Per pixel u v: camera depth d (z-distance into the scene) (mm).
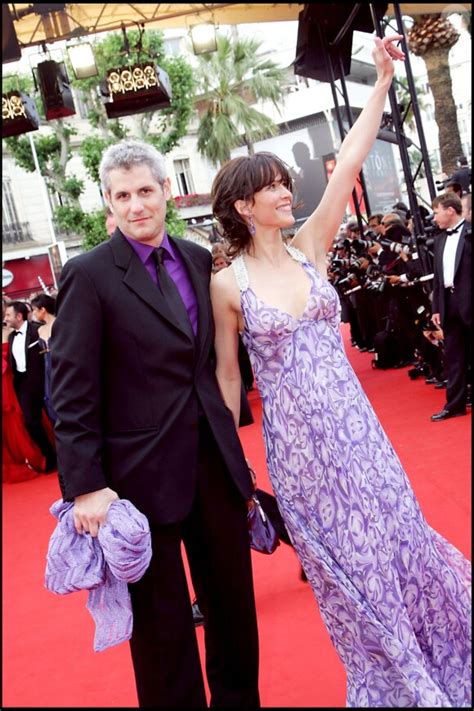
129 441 2164
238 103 26656
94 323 2127
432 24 10352
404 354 8625
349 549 2223
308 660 2695
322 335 2318
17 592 3984
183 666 2160
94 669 2953
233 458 2223
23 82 21438
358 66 30500
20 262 27312
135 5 9523
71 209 23750
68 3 8945
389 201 33625
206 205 30234
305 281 2342
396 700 2150
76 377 2098
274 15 9930
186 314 2203
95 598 2113
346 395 2289
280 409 2316
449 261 5656
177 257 2311
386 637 2137
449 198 5688
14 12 8648
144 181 2186
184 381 2191
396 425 5953
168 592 2156
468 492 4051
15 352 6973
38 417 7121
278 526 2748
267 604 3229
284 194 2330
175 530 2182
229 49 26453
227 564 2242
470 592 2375
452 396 5797
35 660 3129
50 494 6250
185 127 23391
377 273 8023
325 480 2258
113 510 2057
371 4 7367
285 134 33219
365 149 2502
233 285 2352
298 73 9938
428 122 31844
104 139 23078
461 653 2293
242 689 2322
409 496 2330
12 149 23609
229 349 2387
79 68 9742
